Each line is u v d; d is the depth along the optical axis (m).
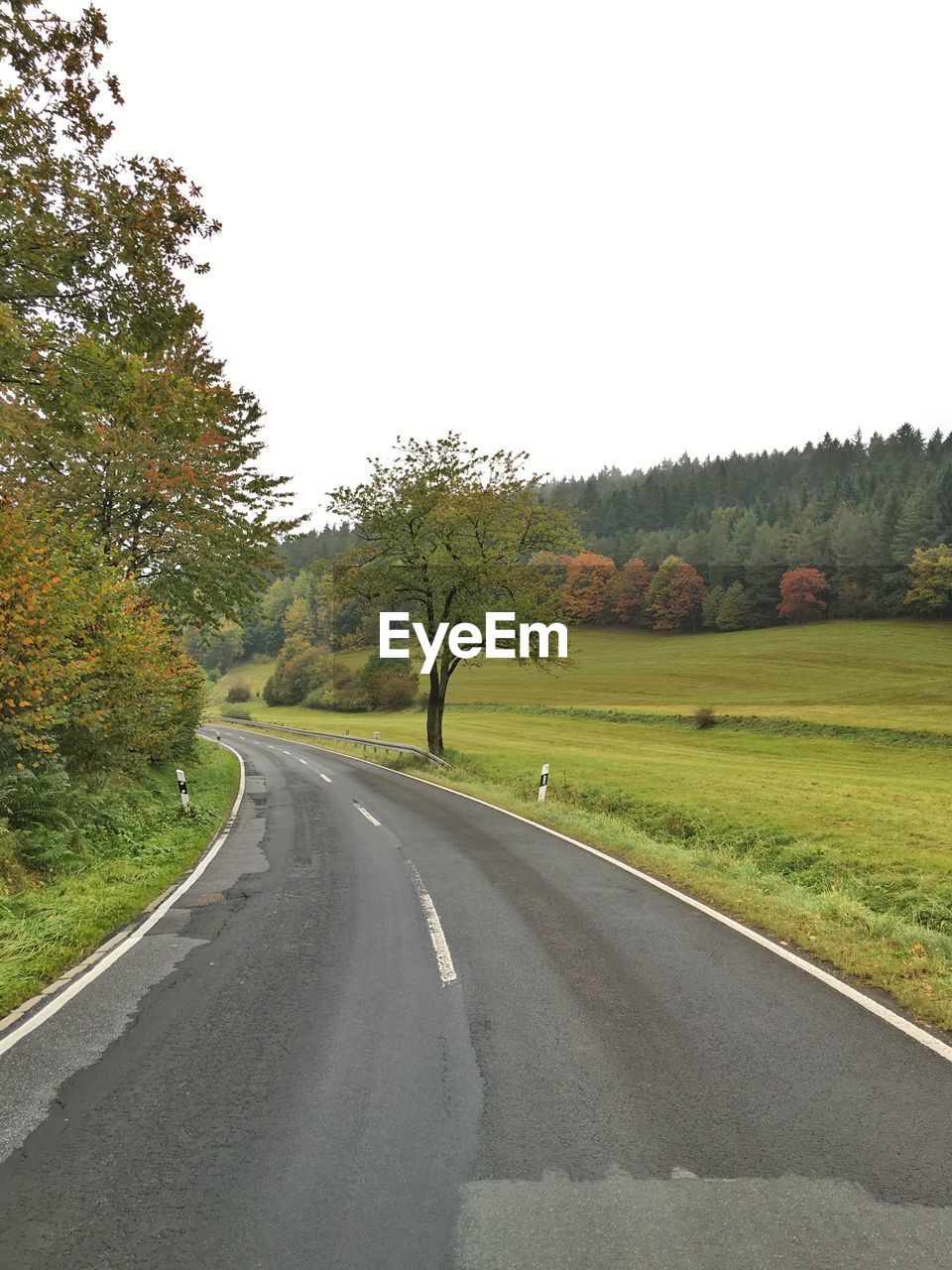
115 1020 5.35
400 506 28.91
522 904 8.47
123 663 13.30
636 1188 3.29
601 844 12.59
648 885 9.45
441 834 13.59
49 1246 2.99
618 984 5.89
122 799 14.62
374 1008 5.46
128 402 11.02
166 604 20.27
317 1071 4.49
